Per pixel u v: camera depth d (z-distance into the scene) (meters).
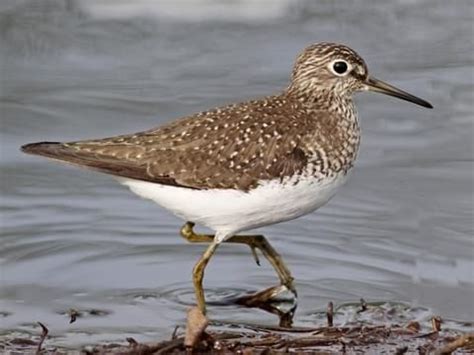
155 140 12.92
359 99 19.75
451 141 18.25
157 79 20.58
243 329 12.96
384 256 14.88
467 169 17.28
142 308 13.52
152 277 14.31
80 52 21.62
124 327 13.02
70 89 20.02
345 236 15.40
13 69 20.84
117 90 20.05
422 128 18.69
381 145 18.12
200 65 21.20
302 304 13.67
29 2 23.06
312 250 15.02
